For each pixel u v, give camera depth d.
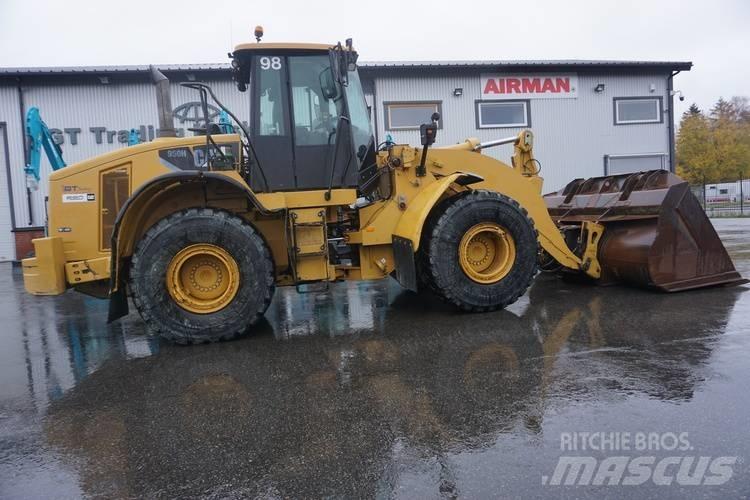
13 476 2.44
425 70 15.98
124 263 4.69
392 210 5.24
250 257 4.55
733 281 5.85
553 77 16.84
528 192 5.79
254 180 5.06
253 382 3.55
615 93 17.33
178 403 3.24
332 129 5.18
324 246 5.04
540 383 3.27
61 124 14.59
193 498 2.20
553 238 5.88
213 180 4.58
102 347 4.75
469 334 4.45
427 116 16.19
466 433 2.66
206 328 4.49
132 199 4.34
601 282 6.27
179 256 4.46
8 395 3.55
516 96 16.64
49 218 5.25
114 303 4.53
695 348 3.82
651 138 17.69
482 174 5.61
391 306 5.84
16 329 5.77
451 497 2.13
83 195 5.21
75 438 2.82
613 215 6.17
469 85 16.33
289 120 5.10
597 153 17.33
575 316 4.90
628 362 3.58
